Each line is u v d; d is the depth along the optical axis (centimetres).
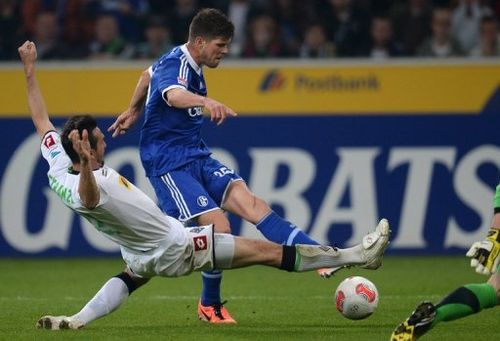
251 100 4709
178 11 5300
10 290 3619
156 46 5191
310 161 4688
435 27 5169
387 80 4694
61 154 2402
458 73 4681
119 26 5372
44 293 3522
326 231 4672
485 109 4672
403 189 4681
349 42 5194
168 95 2516
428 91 4684
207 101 2370
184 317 2778
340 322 2639
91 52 5209
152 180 2691
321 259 2314
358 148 4684
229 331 2434
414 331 1975
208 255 2292
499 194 2050
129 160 4653
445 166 4672
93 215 2275
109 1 5438
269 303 3136
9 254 4722
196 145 2695
